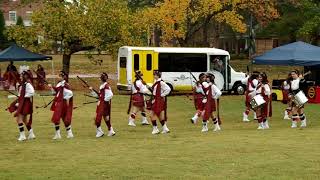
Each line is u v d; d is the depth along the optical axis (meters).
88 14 38.34
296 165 12.36
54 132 18.80
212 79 18.88
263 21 52.00
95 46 38.88
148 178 11.16
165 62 35.50
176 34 44.56
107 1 38.84
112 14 38.34
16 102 17.06
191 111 25.97
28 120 18.64
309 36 51.78
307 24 45.00
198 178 11.12
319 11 46.53
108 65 63.31
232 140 16.36
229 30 74.75
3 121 22.02
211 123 21.22
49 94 33.53
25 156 14.05
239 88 36.75
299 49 27.91
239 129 19.44
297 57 27.50
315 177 11.16
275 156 13.53
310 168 12.03
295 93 20.06
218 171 11.80
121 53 36.00
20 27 39.34
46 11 38.25
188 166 12.38
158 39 53.22
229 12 45.69
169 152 14.34
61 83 17.17
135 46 38.88
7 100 30.42
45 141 16.70
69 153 14.41
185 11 43.78
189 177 11.23
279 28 55.91
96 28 38.31
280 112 25.30
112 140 16.78
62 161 13.23
